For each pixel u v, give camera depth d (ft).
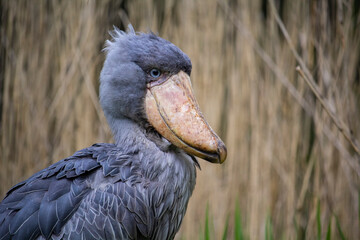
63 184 17.29
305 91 33.24
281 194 34.53
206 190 34.76
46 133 34.12
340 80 31.45
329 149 33.45
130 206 17.30
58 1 34.35
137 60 18.21
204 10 34.17
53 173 17.71
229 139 34.42
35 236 16.58
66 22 34.04
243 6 34.30
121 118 18.75
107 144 19.26
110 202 17.10
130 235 17.31
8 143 34.86
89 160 17.88
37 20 34.68
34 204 16.94
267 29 34.42
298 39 33.53
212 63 34.09
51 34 34.42
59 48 34.09
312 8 31.09
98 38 33.50
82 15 33.58
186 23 34.14
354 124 32.32
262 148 34.27
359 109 33.63
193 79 34.09
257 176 34.27
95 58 33.35
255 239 33.91
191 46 34.01
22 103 34.71
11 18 34.83
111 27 34.17
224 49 34.42
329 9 31.76
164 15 34.40
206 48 34.06
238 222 27.45
